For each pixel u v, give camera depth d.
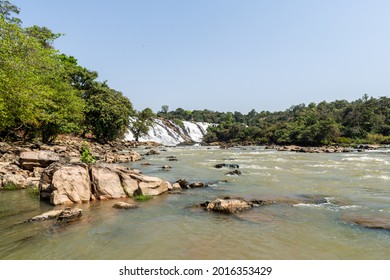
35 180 15.27
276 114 156.50
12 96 16.28
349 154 41.19
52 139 34.81
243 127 103.44
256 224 8.55
